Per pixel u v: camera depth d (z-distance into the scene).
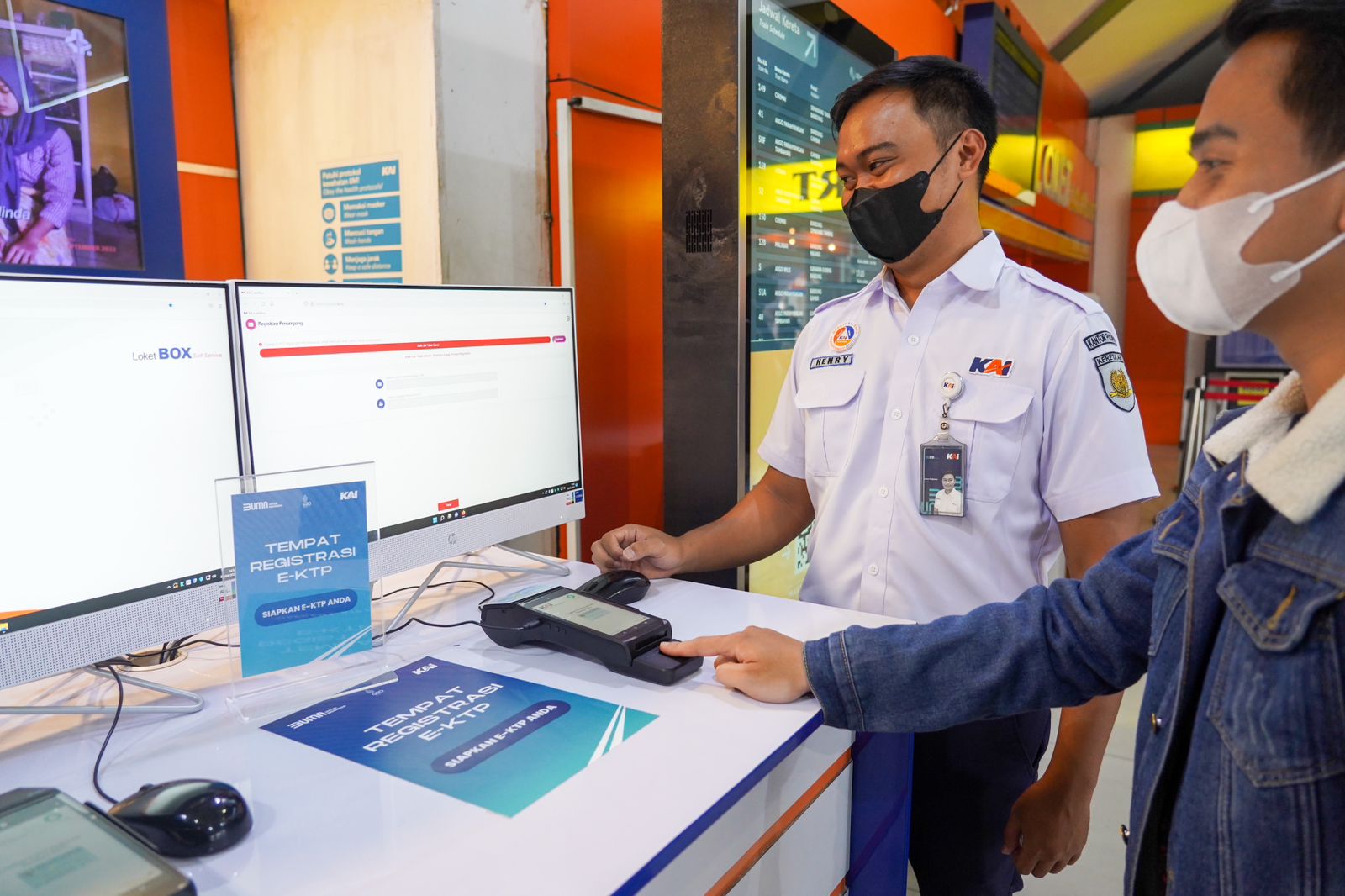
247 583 1.04
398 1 2.02
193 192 2.26
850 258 2.64
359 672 1.16
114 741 0.97
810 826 1.14
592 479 2.65
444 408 1.37
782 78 2.01
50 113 1.90
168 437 1.06
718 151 1.75
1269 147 0.61
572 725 0.99
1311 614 0.60
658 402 2.97
